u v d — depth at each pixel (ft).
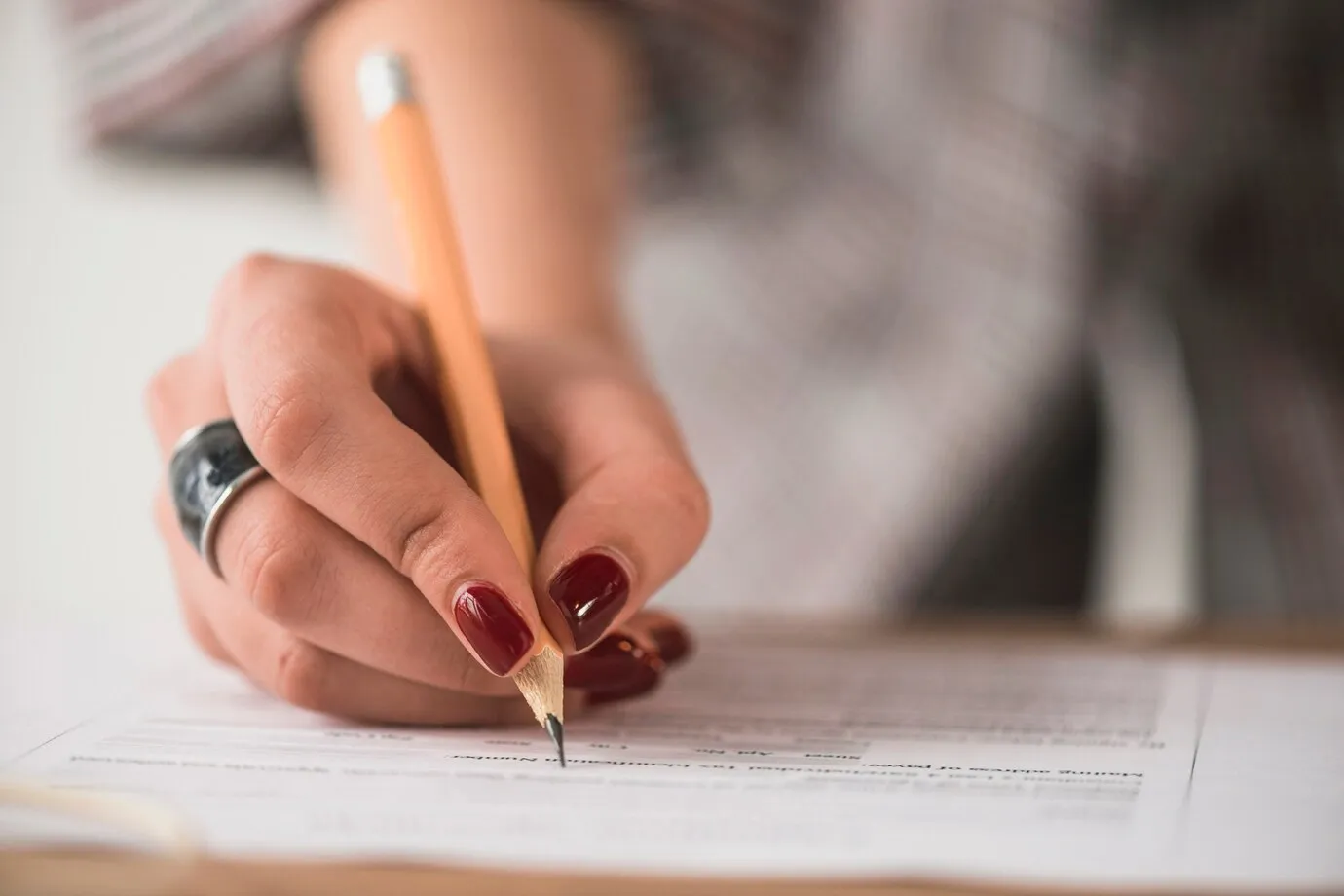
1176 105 2.88
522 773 1.85
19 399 4.91
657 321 3.55
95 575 4.99
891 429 3.32
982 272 3.15
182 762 1.87
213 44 2.59
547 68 2.48
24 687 2.06
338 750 1.90
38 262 4.83
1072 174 3.00
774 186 3.28
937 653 2.22
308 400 1.88
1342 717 1.98
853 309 3.35
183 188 4.69
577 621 1.88
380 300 2.02
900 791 1.82
